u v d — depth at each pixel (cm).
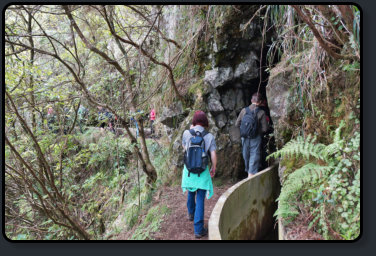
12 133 541
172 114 615
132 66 580
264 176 419
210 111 566
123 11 583
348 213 240
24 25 546
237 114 572
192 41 559
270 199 437
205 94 562
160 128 773
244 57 528
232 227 313
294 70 368
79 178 691
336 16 279
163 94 632
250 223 369
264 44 509
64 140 574
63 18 483
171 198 491
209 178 341
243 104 575
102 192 634
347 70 299
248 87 573
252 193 381
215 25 509
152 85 646
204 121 352
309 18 251
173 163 586
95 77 537
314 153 292
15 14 511
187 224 377
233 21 489
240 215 341
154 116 717
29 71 470
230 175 560
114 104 509
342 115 304
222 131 564
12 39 437
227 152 559
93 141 663
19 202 538
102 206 601
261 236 402
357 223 232
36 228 470
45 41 533
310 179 289
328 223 249
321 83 322
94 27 532
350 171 261
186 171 344
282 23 366
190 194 383
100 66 546
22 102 508
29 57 569
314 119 338
